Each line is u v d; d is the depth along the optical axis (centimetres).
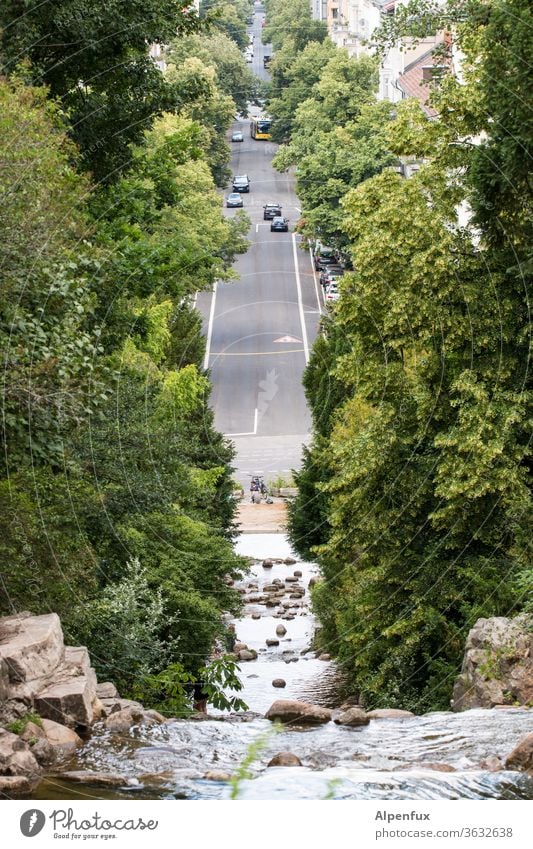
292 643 4800
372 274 3584
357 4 14588
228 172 10338
